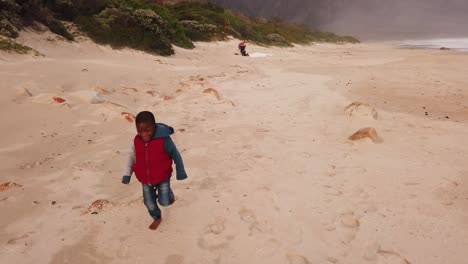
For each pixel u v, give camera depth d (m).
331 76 14.83
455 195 4.47
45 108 7.48
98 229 3.62
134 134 6.66
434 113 8.80
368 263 3.18
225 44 34.09
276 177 4.92
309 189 4.57
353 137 6.56
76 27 17.09
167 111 8.38
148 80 12.05
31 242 3.36
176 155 3.42
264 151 5.91
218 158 5.57
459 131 7.27
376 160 5.61
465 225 3.79
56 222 3.70
